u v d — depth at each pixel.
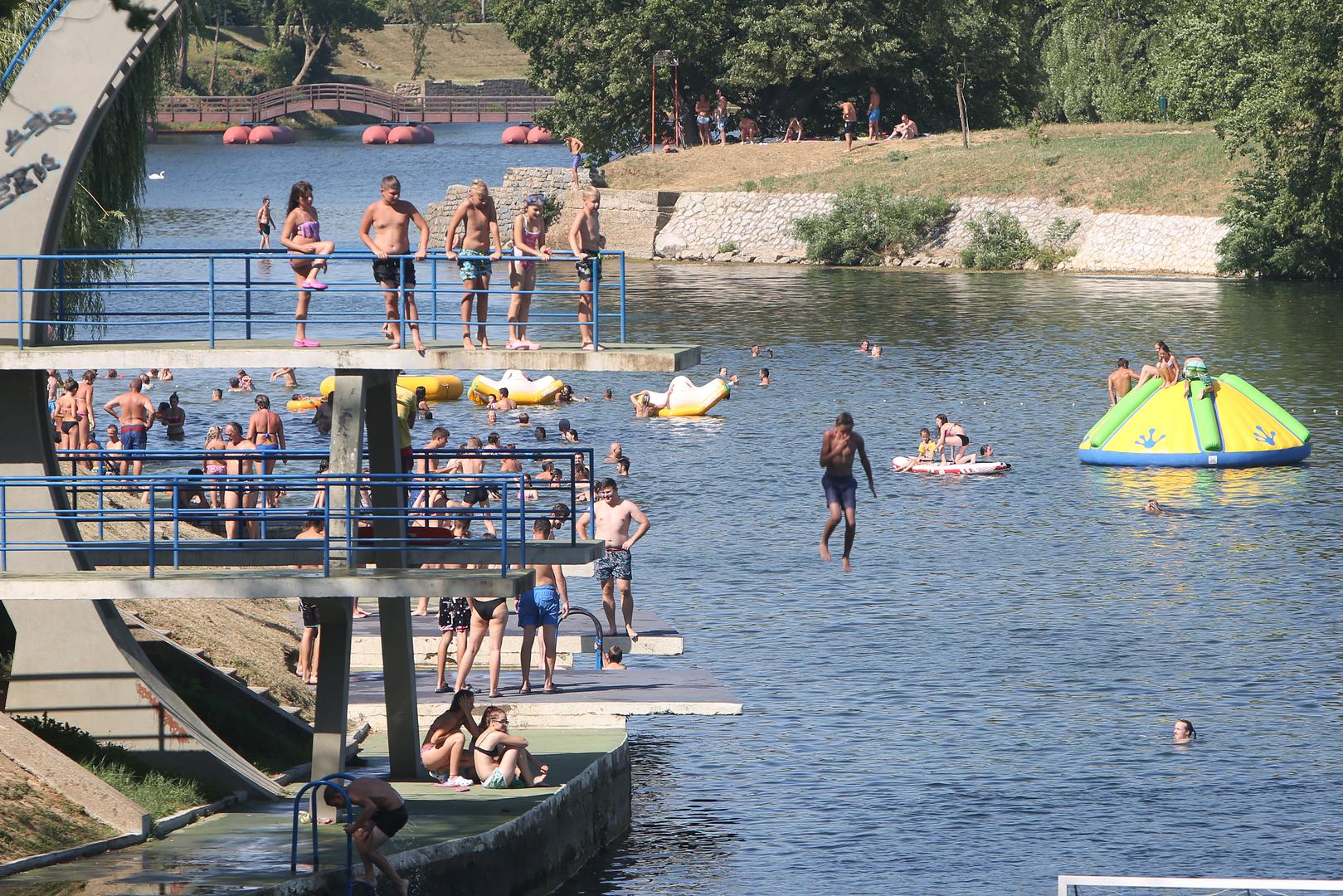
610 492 107.62
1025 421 194.75
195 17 139.38
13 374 77.44
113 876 65.38
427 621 111.75
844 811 85.94
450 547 77.88
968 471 170.50
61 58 75.25
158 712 79.25
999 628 117.12
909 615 120.62
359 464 73.00
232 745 85.62
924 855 79.88
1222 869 77.38
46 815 69.56
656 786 90.56
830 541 143.00
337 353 72.12
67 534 78.38
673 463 174.50
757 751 95.00
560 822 78.00
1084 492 161.50
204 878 65.19
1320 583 126.94
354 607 111.88
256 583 68.94
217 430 136.12
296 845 68.00
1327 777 88.94
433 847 69.50
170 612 99.81
